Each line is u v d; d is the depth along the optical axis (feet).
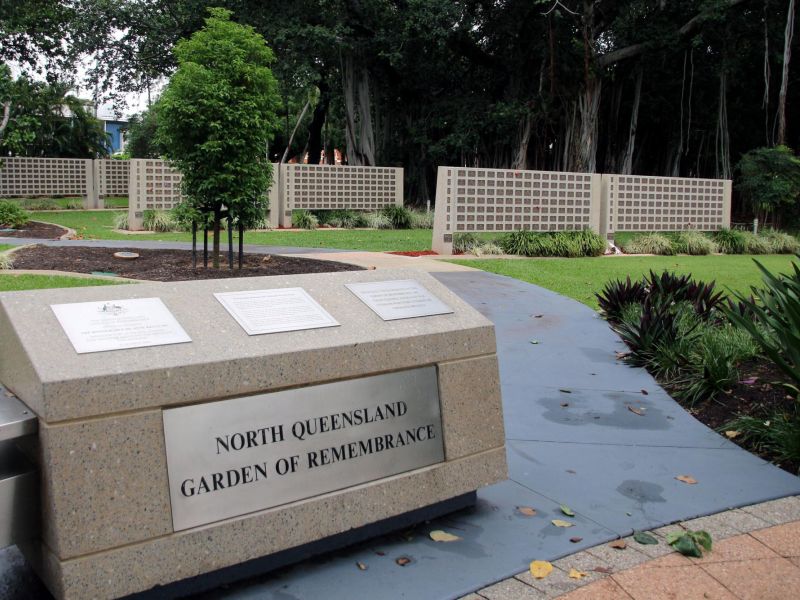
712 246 62.34
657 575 10.00
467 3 91.56
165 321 9.46
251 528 9.24
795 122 106.52
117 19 87.92
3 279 30.48
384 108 105.70
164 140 33.88
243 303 10.40
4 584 9.36
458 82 103.91
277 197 71.82
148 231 62.85
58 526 7.90
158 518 8.54
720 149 101.24
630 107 100.68
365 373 10.34
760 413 16.70
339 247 52.47
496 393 11.87
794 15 86.79
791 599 9.43
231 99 33.17
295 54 83.76
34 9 90.38
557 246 54.80
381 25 89.81
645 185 61.77
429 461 11.03
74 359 8.31
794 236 78.48
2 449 8.89
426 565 10.14
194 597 9.11
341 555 10.36
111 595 8.25
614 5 87.71
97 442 8.14
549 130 93.86
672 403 18.24
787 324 17.58
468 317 11.74
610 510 12.10
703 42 90.68
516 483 13.15
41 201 93.50
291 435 9.63
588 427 16.35
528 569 10.11
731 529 11.51
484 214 53.67
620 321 26.96
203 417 8.92
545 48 86.84
